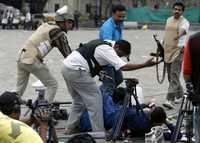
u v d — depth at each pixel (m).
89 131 15.66
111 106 15.61
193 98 11.80
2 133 8.52
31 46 16.77
